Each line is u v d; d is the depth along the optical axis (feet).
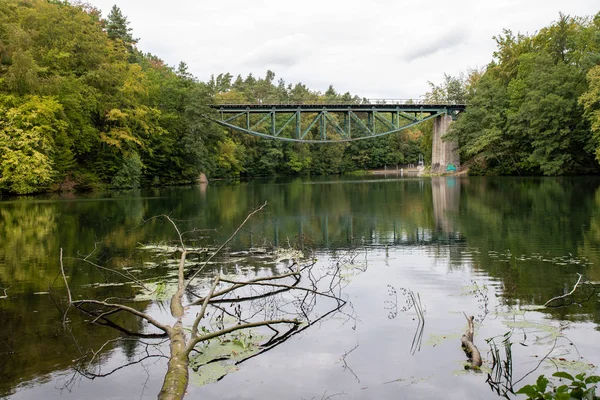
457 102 182.19
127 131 115.24
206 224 50.67
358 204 73.00
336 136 271.69
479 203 67.87
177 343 16.15
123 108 116.78
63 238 40.96
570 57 137.59
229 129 211.41
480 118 158.10
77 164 110.73
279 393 13.42
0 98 90.33
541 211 55.06
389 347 16.42
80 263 30.68
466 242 36.86
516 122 142.51
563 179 118.93
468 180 136.36
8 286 24.90
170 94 141.79
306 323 19.11
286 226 48.93
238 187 130.82
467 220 49.80
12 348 16.78
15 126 89.97
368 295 22.91
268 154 230.68
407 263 29.84
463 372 14.37
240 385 13.93
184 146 142.41
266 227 48.26
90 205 72.90
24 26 102.17
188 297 23.16
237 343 17.10
